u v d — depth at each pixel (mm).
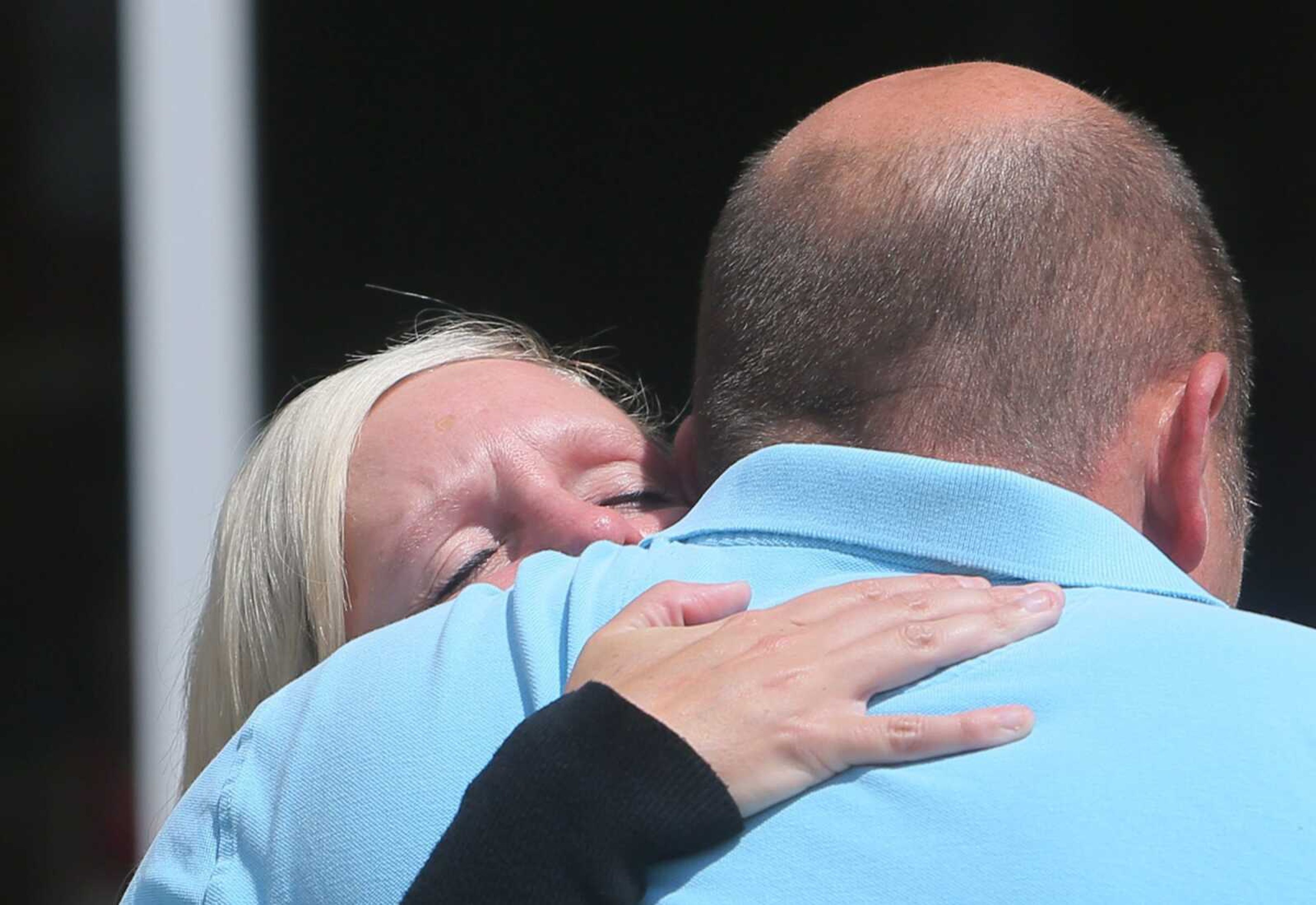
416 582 6207
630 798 3441
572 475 6410
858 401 4102
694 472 5727
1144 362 4078
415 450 6336
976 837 3355
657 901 3469
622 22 14000
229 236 13523
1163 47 13852
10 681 13109
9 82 13156
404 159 13781
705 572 4129
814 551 4051
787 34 14086
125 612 13258
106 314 13328
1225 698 3494
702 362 4602
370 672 4191
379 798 3865
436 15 13781
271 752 4227
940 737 3473
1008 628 3676
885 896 3342
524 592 4219
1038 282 3988
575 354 8023
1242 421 4535
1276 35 13727
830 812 3463
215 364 13484
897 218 4059
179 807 4383
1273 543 13594
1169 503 4082
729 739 3518
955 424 4004
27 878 12914
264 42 13539
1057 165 4066
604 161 14055
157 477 13336
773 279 4258
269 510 6551
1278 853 3266
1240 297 4457
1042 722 3516
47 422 13297
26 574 13211
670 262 14086
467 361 6883
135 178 13352
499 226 13906
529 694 3939
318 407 6645
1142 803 3340
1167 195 4195
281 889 3953
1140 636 3641
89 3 13234
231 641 6570
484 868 3441
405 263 13797
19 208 13219
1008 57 13992
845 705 3570
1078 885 3258
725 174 14078
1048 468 3994
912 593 3771
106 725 13094
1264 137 13766
